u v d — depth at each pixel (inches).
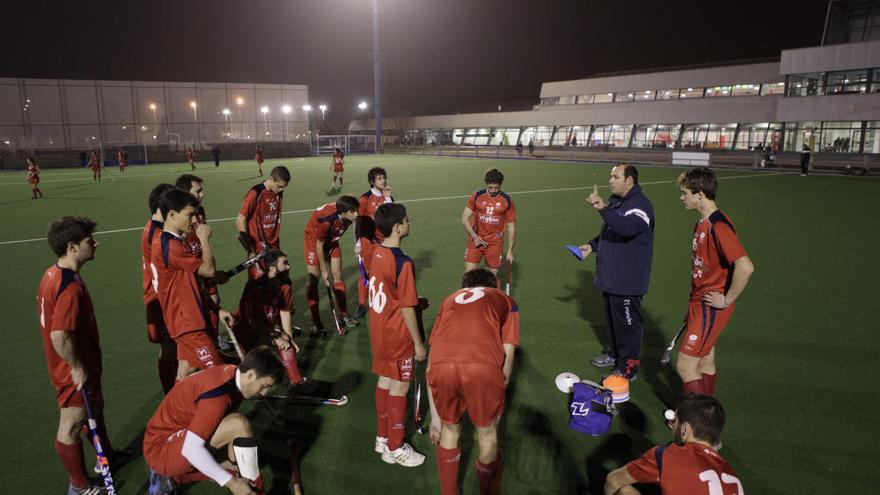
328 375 185.6
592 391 153.6
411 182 861.8
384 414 136.6
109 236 430.0
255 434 148.8
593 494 124.2
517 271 320.8
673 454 96.0
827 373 186.9
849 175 968.9
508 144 2256.4
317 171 1134.4
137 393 172.7
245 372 108.6
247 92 1749.5
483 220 247.0
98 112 1563.7
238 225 218.4
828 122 1298.0
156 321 153.2
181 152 1553.9
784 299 267.7
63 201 660.7
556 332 224.5
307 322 238.8
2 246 398.6
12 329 230.5
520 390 173.5
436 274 312.8
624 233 161.2
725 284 137.0
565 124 2030.0
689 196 141.5
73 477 122.1
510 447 142.5
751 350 206.7
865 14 1295.5
